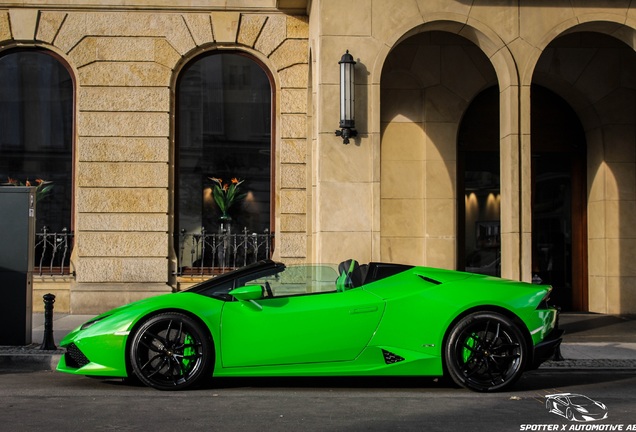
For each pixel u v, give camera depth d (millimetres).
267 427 5848
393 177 14281
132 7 14266
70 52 14234
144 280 14055
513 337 7449
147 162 14188
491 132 14812
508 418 6242
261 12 14484
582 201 15203
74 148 14375
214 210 14578
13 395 7250
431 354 7480
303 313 7500
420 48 14289
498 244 14797
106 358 7480
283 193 14383
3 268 10141
